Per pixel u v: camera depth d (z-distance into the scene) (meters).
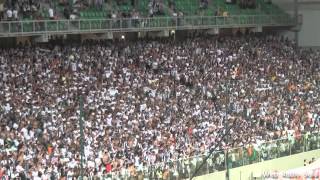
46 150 62.59
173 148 70.25
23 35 80.75
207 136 75.44
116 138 68.88
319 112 91.19
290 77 101.38
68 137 66.00
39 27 82.44
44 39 83.50
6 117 66.69
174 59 94.69
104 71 84.44
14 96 71.44
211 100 86.25
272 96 92.56
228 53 102.69
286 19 116.94
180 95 85.12
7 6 82.31
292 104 91.81
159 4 100.12
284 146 77.69
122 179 60.41
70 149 63.91
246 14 112.25
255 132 79.56
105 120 72.12
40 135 65.25
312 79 103.06
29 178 57.75
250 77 97.12
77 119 70.19
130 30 92.38
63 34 86.25
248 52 105.62
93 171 60.69
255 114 85.12
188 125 77.06
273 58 106.81
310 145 80.94
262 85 95.56
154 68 90.31
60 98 73.88
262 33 117.94
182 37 104.94
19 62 79.25
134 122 73.94
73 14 88.50
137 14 95.81
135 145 68.69
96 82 80.88
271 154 76.00
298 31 119.00
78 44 90.69
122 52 91.31
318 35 116.94
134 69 87.94
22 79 75.75
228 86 91.38
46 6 87.62
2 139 62.19
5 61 78.50
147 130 73.12
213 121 80.19
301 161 79.56
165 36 100.62
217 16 103.94
